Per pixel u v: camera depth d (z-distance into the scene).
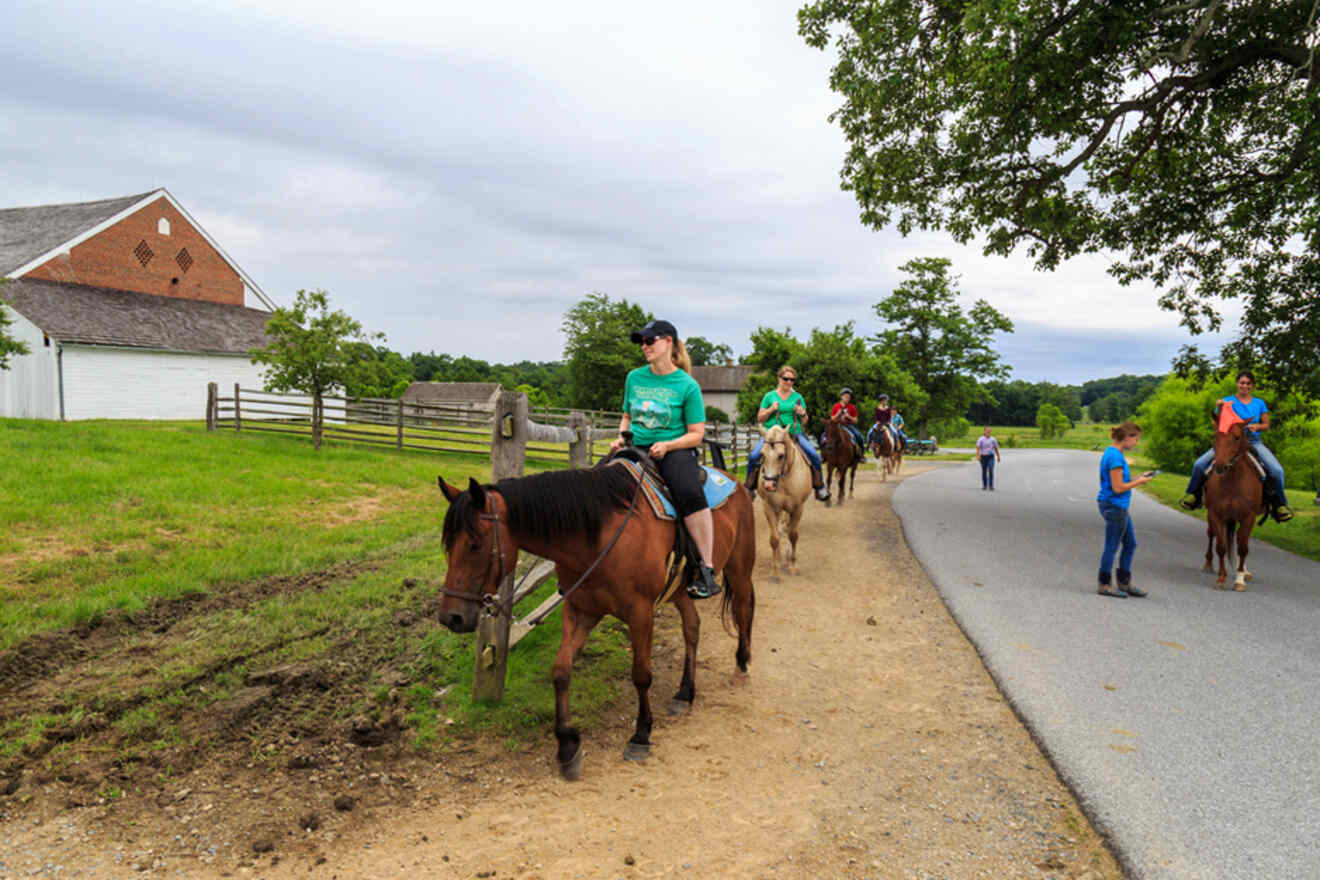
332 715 4.48
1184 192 12.86
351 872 3.07
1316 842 3.23
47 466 10.65
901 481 22.17
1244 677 5.36
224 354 28.02
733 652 6.16
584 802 3.68
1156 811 3.50
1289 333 12.41
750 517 5.28
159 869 3.04
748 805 3.68
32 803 3.47
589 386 73.25
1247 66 11.49
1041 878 3.08
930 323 55.34
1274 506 8.54
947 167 12.76
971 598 7.61
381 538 8.98
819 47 13.25
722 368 78.88
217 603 6.48
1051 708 4.77
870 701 5.10
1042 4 10.06
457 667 5.21
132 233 28.97
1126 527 7.78
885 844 3.35
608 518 3.89
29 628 5.45
